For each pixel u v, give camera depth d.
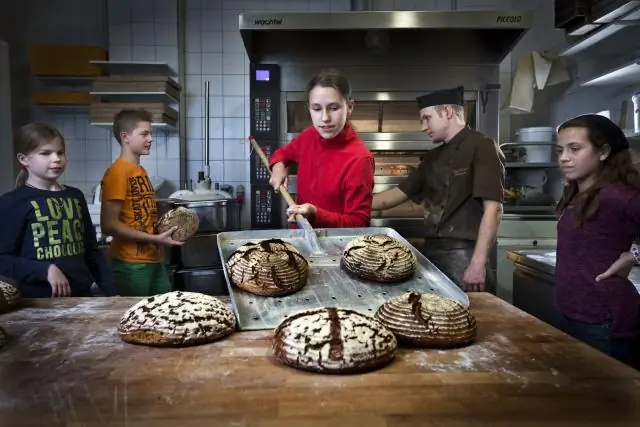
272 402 0.68
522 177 2.90
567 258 1.40
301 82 2.44
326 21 2.20
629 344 1.32
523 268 2.05
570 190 1.44
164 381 0.74
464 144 1.69
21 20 3.16
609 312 1.30
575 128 1.33
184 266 2.45
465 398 0.69
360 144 1.55
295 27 2.21
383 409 0.66
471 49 2.47
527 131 2.88
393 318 0.91
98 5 3.16
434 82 2.46
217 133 3.19
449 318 0.90
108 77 2.80
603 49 2.90
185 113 3.18
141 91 2.78
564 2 2.58
